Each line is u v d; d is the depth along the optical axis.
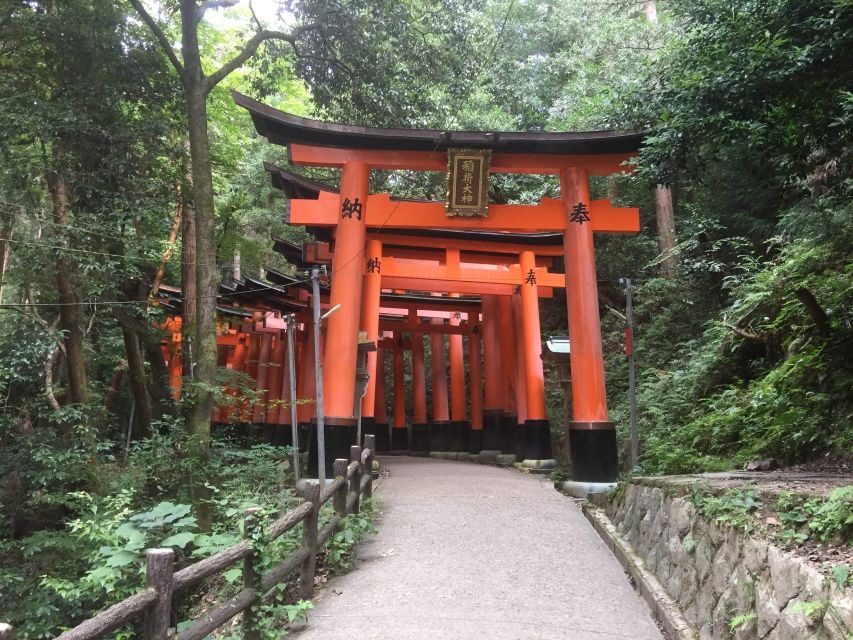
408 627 4.41
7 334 11.85
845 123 5.45
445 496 9.69
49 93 11.11
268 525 4.36
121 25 10.86
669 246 16.09
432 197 20.89
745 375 9.96
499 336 18.53
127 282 12.39
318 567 5.92
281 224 26.31
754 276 10.55
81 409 10.24
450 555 6.30
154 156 10.85
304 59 13.16
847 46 5.00
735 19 5.48
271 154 24.61
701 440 8.76
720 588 3.71
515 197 20.30
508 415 17.44
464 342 26.97
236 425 21.39
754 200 13.16
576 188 11.06
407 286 16.67
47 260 9.66
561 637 4.21
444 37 13.17
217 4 10.52
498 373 18.27
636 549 5.89
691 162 6.73
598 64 19.66
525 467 14.98
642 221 18.98
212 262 9.65
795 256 9.54
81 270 9.91
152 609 3.03
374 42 12.45
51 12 10.64
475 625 4.43
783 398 7.38
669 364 14.44
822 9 5.17
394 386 24.20
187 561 6.95
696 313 15.01
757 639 3.08
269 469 10.24
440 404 20.98
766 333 9.37
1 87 9.73
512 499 9.47
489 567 5.88
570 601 4.95
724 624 3.50
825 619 2.54
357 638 4.23
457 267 15.68
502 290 17.23
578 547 6.62
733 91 5.40
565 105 18.77
